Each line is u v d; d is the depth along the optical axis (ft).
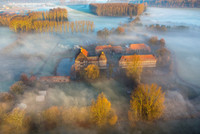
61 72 366.02
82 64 353.51
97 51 468.34
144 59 360.89
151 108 207.82
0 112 216.33
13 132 196.44
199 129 208.23
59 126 208.85
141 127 210.79
